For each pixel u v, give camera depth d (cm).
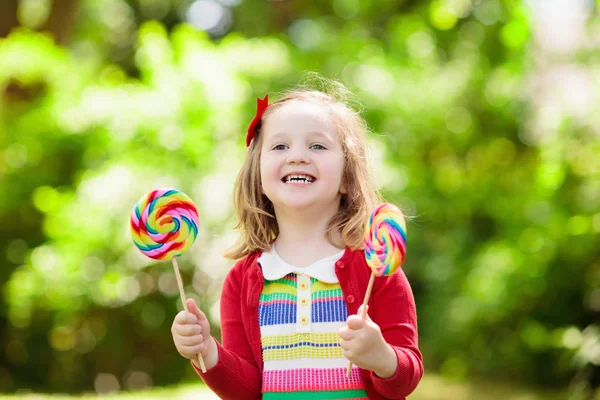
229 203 859
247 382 335
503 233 1005
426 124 1039
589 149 842
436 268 1007
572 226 845
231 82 927
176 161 894
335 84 476
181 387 912
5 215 1010
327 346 325
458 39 1211
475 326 930
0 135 1028
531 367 909
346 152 351
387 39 1198
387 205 304
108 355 961
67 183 1013
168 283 904
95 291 902
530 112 1102
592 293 859
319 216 345
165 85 933
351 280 329
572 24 1032
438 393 861
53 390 957
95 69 1173
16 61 1027
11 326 989
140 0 1492
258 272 341
